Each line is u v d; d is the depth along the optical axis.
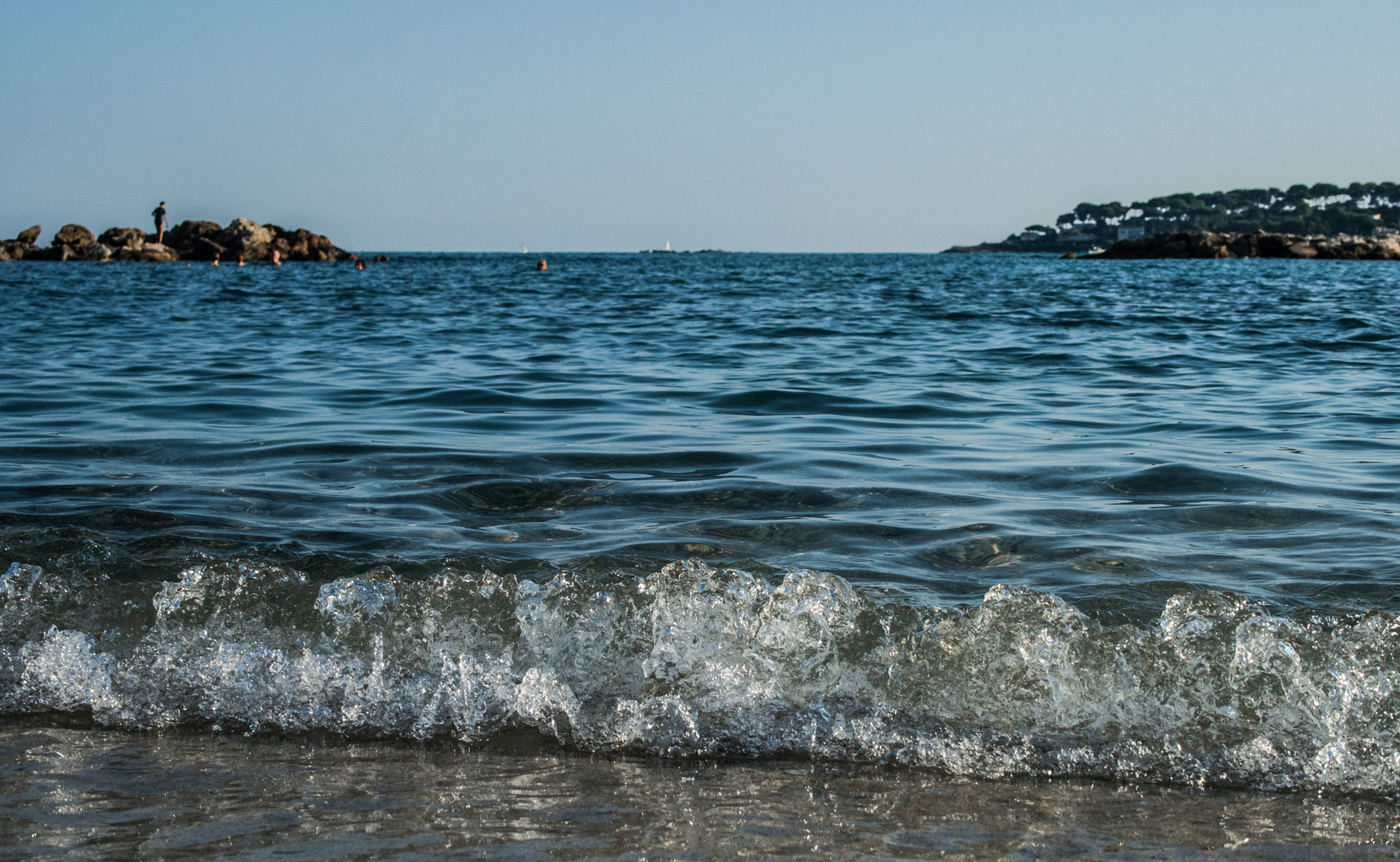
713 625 3.31
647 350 13.09
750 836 2.44
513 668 3.27
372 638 3.38
